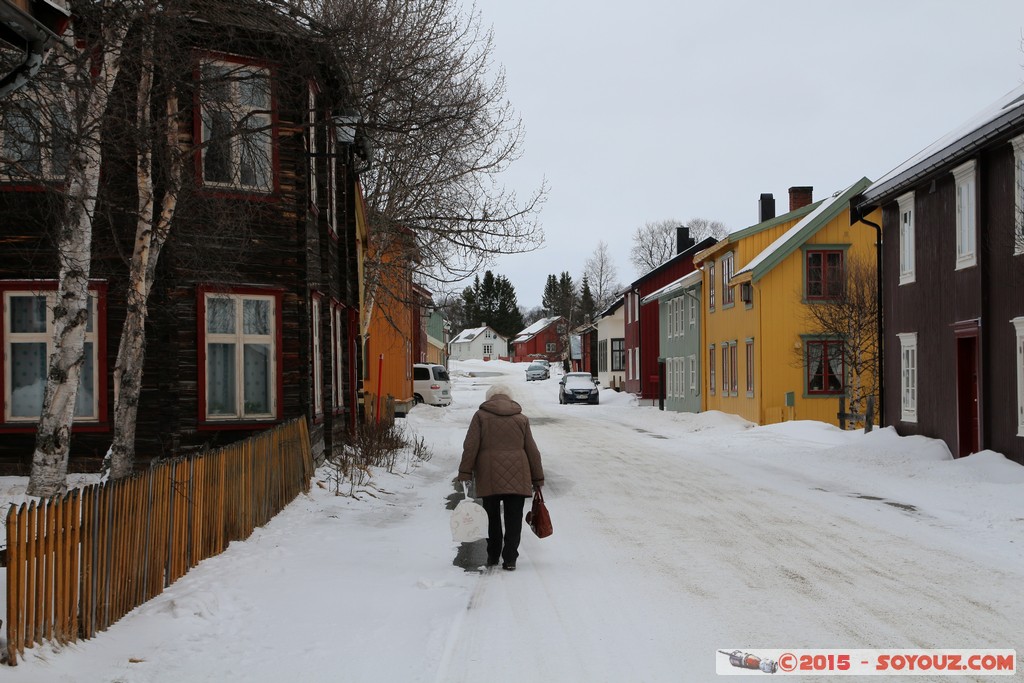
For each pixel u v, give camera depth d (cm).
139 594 698
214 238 1350
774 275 3030
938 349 1942
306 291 1470
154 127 1116
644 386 5169
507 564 868
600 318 6975
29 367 1377
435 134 1752
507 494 866
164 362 1377
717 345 3678
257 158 1285
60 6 644
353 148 2002
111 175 1275
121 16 1005
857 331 2711
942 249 1917
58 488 1034
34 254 1352
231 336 1419
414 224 2422
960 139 1706
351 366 2050
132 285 1145
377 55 1366
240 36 1302
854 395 2734
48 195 1075
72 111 991
